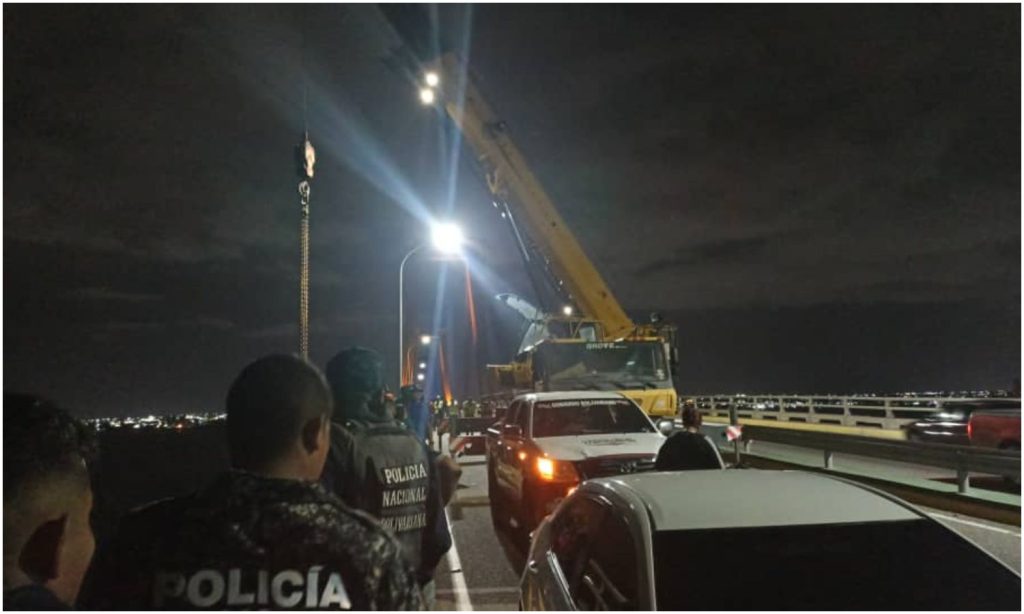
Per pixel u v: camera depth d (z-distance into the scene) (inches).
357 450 134.3
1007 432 557.3
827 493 152.3
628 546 140.0
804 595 128.1
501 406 875.4
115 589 69.2
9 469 68.9
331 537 69.9
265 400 77.0
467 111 788.6
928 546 136.9
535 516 359.6
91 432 77.2
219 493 71.5
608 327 774.5
